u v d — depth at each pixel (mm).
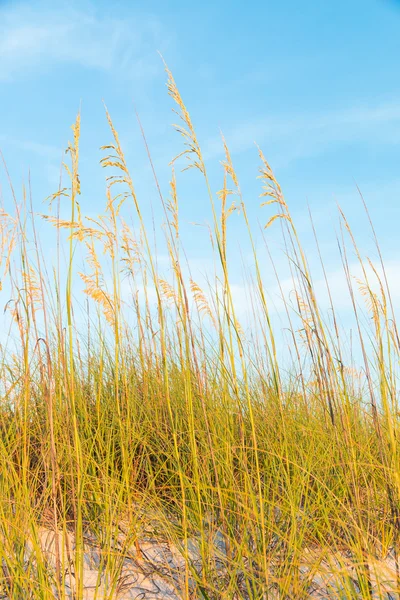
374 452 3543
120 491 2998
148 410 4145
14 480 2973
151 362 4523
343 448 3262
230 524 3020
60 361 3035
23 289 2871
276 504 2902
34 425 3736
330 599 2439
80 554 2496
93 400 4344
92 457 3318
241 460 3000
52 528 3023
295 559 2525
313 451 3492
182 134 2953
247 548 2705
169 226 3104
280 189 2975
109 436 3412
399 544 2508
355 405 4113
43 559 2592
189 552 2998
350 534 2768
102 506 3098
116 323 3262
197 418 3830
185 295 3100
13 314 3143
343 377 3041
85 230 3115
